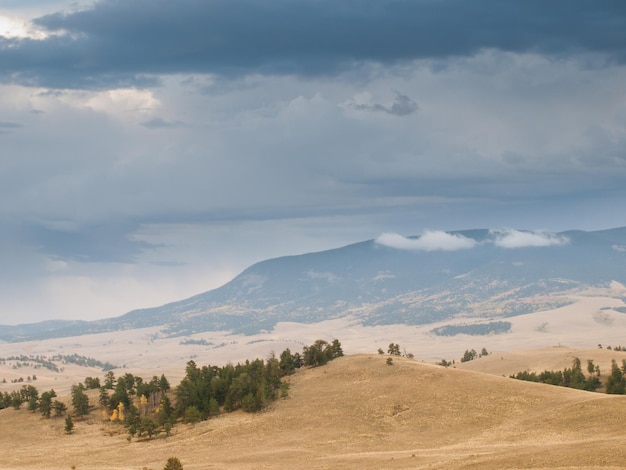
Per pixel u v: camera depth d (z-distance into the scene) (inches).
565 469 3996.1
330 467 5295.3
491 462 4475.9
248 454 6279.5
